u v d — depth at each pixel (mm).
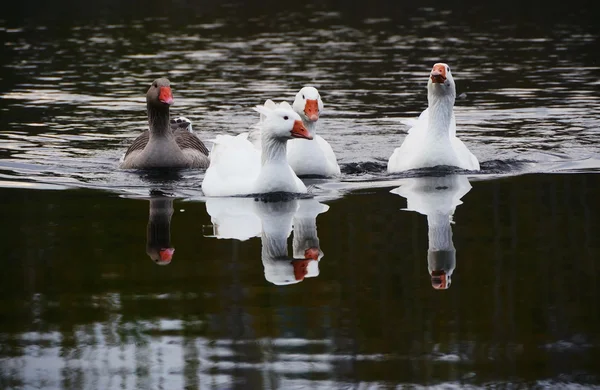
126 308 9859
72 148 18531
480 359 8555
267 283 10570
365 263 11211
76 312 9758
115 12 40438
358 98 23438
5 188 15227
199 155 17922
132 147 17844
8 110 22078
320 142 17031
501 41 32125
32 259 11383
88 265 11188
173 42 32625
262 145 14820
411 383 8109
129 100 23312
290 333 9180
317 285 10477
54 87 24906
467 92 24047
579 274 10656
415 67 27484
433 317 9523
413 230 12500
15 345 8977
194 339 9062
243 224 13008
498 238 12109
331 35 34094
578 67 27031
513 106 22312
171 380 8211
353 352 8742
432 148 16469
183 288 10398
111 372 8398
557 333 9102
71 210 13773
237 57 29562
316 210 13758
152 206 14078
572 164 16750
